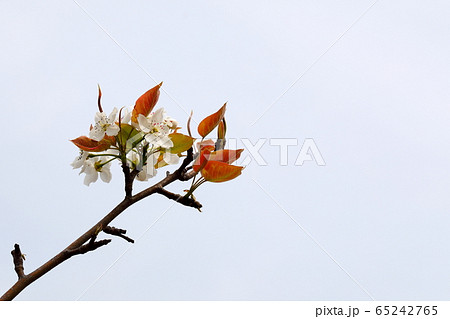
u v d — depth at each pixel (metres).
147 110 1.41
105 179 1.45
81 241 1.36
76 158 1.44
